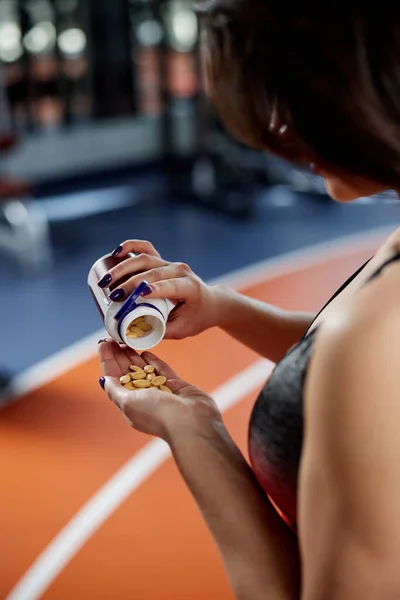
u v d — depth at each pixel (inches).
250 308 38.8
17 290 169.8
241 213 235.0
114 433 97.1
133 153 286.8
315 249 198.7
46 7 251.8
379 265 22.4
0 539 76.6
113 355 34.1
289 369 23.9
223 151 247.4
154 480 85.8
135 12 271.1
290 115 19.3
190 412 27.7
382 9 17.3
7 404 106.8
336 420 18.9
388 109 17.6
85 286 172.1
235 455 27.1
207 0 20.9
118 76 276.1
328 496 19.5
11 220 184.7
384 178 18.9
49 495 84.0
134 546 74.6
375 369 18.5
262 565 24.9
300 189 253.9
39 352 131.6
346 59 17.7
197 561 72.5
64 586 69.4
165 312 34.1
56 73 262.1
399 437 18.5
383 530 18.7
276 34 18.6
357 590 19.4
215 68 20.8
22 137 249.9
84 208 250.1
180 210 247.6
